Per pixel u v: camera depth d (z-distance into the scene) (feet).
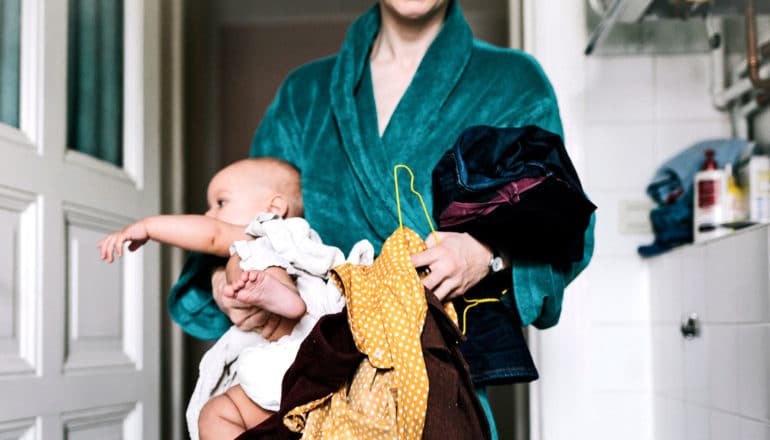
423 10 5.10
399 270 4.16
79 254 7.20
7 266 6.20
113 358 7.72
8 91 6.37
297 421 4.11
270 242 4.66
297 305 4.34
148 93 8.55
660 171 8.83
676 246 8.51
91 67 7.72
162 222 4.85
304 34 14.58
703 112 8.97
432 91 5.14
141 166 8.33
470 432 4.09
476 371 4.52
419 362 3.95
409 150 5.05
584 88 9.02
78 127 7.45
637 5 7.90
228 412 4.54
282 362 4.43
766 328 6.07
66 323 6.98
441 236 4.52
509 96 5.14
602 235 8.96
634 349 8.86
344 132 5.20
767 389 6.05
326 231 5.14
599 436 8.75
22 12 6.52
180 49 11.26
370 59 5.51
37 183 6.50
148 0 8.66
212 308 5.45
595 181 9.00
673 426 8.19
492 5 14.35
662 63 9.04
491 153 4.42
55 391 6.65
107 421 7.60
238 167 5.26
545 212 4.29
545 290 4.61
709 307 7.30
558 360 8.77
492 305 4.71
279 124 5.66
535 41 9.09
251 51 14.57
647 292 8.91
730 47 8.89
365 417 3.96
